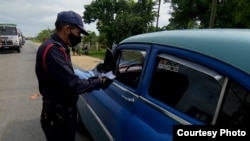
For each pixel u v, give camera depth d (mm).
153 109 2307
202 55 1933
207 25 23078
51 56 2502
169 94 2232
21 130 5238
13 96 8078
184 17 25562
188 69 2072
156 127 2186
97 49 38812
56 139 2756
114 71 2893
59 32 2641
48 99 2693
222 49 1830
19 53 29594
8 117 6027
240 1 18531
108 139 2998
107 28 32375
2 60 20453
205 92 1910
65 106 2699
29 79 11336
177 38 2271
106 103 3246
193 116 1966
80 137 4648
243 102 1642
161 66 2381
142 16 31938
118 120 2740
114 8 35906
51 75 2537
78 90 2557
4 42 28984
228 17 21766
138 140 2289
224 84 1754
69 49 2732
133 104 2604
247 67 1634
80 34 2688
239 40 1812
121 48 3471
